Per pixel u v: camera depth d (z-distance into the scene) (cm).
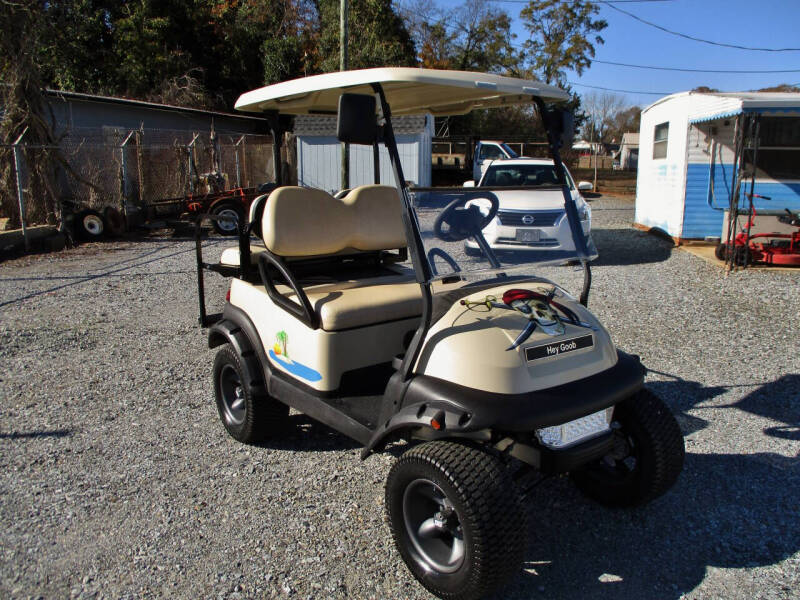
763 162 1140
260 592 272
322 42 2695
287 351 351
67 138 1535
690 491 348
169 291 838
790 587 271
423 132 1527
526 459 269
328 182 1700
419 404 267
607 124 6381
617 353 307
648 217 1397
